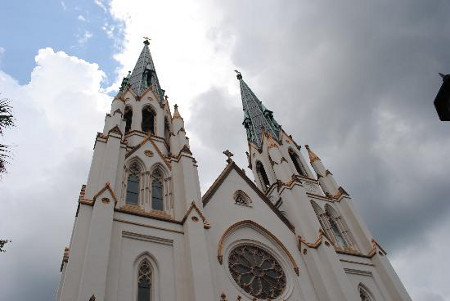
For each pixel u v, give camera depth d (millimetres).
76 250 24156
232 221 34594
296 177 42219
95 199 27312
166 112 47125
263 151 52125
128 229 27969
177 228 30078
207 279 26172
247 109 62875
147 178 34281
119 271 24891
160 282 25828
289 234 36469
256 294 29750
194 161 37250
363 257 37781
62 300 21312
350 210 42219
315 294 31812
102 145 33562
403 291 34938
